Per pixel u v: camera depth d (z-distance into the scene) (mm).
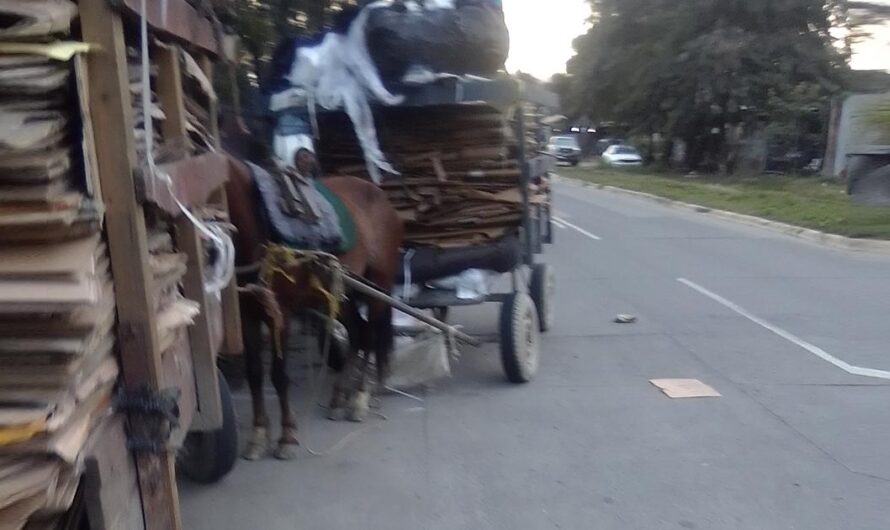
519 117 7973
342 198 6922
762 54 36375
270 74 7773
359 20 7309
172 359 3723
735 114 38219
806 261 15984
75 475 2678
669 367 8742
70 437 2604
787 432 6859
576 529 5199
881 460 6301
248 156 7602
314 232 6070
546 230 11719
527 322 8109
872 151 23422
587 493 5707
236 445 5625
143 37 3225
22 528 2646
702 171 43344
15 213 2566
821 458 6328
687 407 7449
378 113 7617
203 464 5688
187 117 4520
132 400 3131
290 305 6199
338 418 7180
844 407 7492
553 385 8102
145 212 3359
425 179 7738
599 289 12969
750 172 37938
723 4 37469
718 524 5273
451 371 8586
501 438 6703
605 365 8812
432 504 5531
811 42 37094
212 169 4555
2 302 2508
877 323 10734
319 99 7371
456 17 7203
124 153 2990
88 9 2893
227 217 5461
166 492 3365
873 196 23281
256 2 9555
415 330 8062
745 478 5957
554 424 7016
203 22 4727
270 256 5816
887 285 13367
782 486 5832
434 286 7953
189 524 5227
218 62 6062
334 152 7863
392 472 6039
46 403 2602
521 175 7988
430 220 7770
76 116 2789
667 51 39094
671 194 30234
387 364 7516
